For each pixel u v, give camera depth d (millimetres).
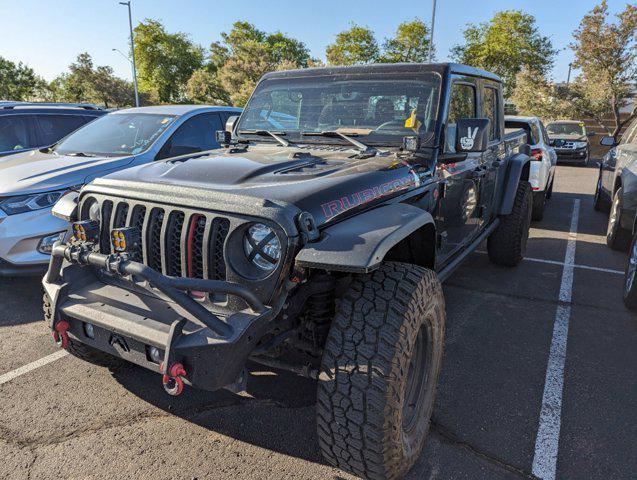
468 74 3762
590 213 9398
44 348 3727
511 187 5125
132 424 2816
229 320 2041
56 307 2371
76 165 4914
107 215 2582
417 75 3361
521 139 6066
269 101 3773
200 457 2547
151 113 6023
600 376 3361
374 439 2059
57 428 2770
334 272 2471
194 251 2260
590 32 24688
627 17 23812
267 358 2539
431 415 2711
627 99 25938
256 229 2125
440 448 2621
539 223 8430
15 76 46844
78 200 2859
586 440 2693
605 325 4188
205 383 1998
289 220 2059
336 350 2127
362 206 2463
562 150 18047
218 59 56969
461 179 3758
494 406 3000
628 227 5883
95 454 2562
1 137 6711
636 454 2586
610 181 7973
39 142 7070
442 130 3215
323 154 3080
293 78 3738
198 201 2219
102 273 2580
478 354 3652
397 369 2084
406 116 3279
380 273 2361
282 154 2980
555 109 26766
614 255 6391
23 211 4391
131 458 2535
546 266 5848
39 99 50281
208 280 1998
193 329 2045
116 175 2713
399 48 51750
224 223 2191
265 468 2471
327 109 3510
